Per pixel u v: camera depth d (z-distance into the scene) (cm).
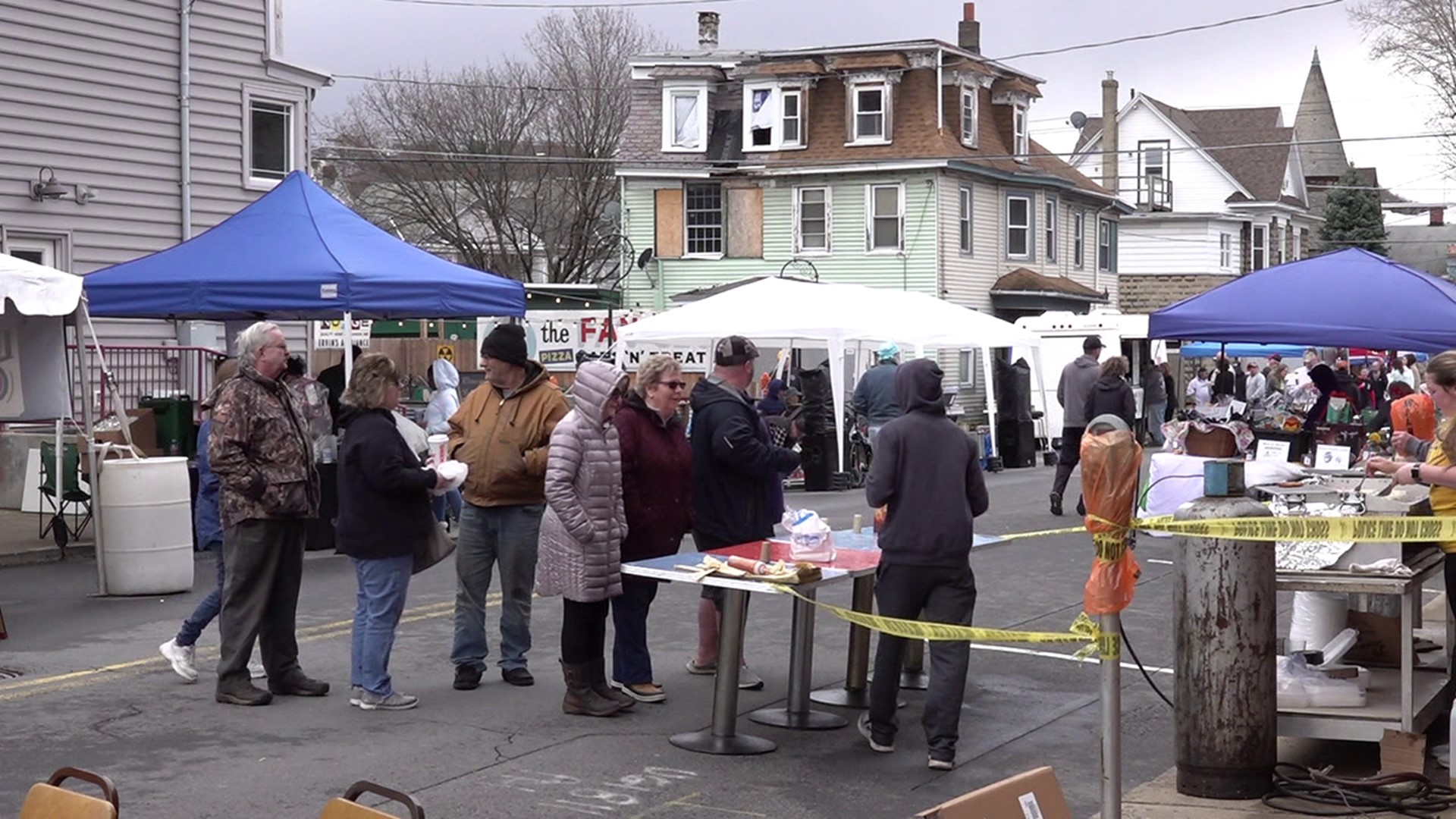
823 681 911
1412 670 669
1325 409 1700
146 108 2023
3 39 1838
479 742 756
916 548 711
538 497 864
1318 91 9350
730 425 844
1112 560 505
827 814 648
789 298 1953
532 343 3356
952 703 715
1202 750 648
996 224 4125
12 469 1712
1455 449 734
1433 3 4462
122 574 1205
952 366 3841
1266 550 643
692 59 4097
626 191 4097
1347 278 1165
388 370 803
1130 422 1783
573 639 805
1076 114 5188
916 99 3894
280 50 2298
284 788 674
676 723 798
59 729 774
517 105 4875
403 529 809
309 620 1088
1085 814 643
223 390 820
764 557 751
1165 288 5412
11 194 1856
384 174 4838
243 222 1502
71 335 1875
